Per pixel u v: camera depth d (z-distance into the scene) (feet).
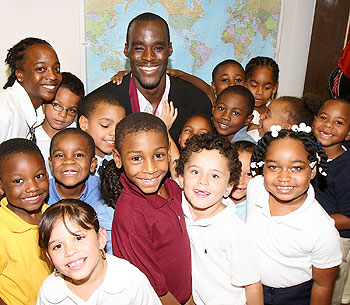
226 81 8.02
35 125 6.43
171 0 9.93
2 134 5.72
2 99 5.84
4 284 4.37
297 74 11.19
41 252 4.35
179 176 4.46
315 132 5.82
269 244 4.40
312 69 10.55
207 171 4.04
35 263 4.36
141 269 3.94
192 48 10.44
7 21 9.37
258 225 4.50
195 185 4.07
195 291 4.42
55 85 6.10
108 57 10.13
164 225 4.07
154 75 6.30
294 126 4.32
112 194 4.77
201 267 4.28
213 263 4.23
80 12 9.61
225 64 8.08
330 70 10.23
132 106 6.72
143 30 6.05
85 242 3.45
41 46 5.97
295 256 4.31
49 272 4.43
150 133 4.05
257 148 4.50
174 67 10.54
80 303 3.61
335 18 9.88
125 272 3.69
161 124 4.24
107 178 4.81
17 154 4.31
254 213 4.58
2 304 4.35
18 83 6.17
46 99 6.16
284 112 6.32
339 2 9.73
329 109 5.68
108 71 10.26
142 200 4.09
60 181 5.05
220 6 10.20
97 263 3.58
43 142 6.66
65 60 9.98
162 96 6.91
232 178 4.24
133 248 3.84
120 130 4.17
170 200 4.28
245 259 4.04
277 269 4.42
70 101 6.59
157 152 4.09
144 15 6.23
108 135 5.73
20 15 9.39
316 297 4.45
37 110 6.55
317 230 4.14
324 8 10.02
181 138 6.37
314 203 4.33
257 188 4.66
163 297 4.03
